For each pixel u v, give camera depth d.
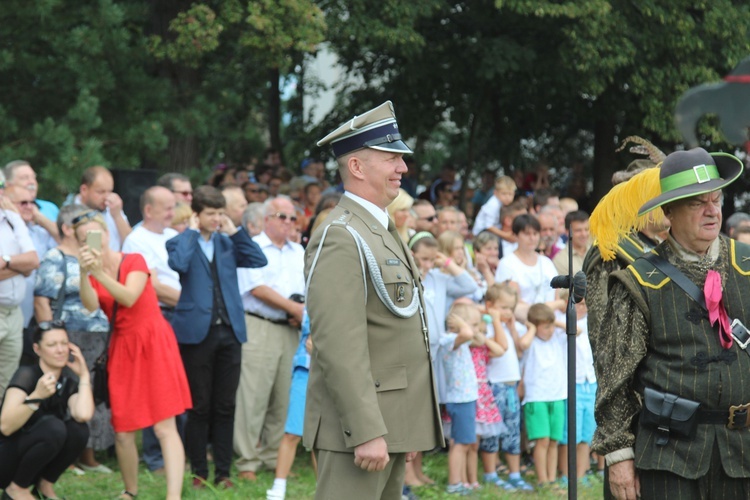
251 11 16.16
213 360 9.66
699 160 5.43
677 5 18.08
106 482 9.68
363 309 5.59
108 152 16.48
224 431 9.73
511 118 22.69
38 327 8.59
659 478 5.38
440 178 19.45
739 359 5.33
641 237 6.41
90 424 10.30
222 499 9.12
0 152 15.23
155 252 10.25
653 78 18.36
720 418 5.32
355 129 5.84
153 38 17.05
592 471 10.97
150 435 10.28
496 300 10.20
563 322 10.43
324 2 17.88
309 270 5.68
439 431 5.90
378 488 5.65
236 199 11.31
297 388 9.34
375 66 21.91
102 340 10.00
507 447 10.26
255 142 25.73
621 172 7.01
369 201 5.89
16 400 8.37
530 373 10.27
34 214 10.59
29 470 8.47
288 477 10.14
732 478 5.33
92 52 16.17
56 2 16.11
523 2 17.00
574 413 5.62
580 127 23.30
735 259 5.49
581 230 11.11
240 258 9.91
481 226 14.45
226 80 21.73
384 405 5.66
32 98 17.09
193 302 9.57
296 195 15.37
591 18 17.38
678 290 5.42
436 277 10.24
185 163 19.06
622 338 5.49
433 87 21.22
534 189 18.80
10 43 16.78
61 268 9.77
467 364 9.85
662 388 5.36
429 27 20.02
